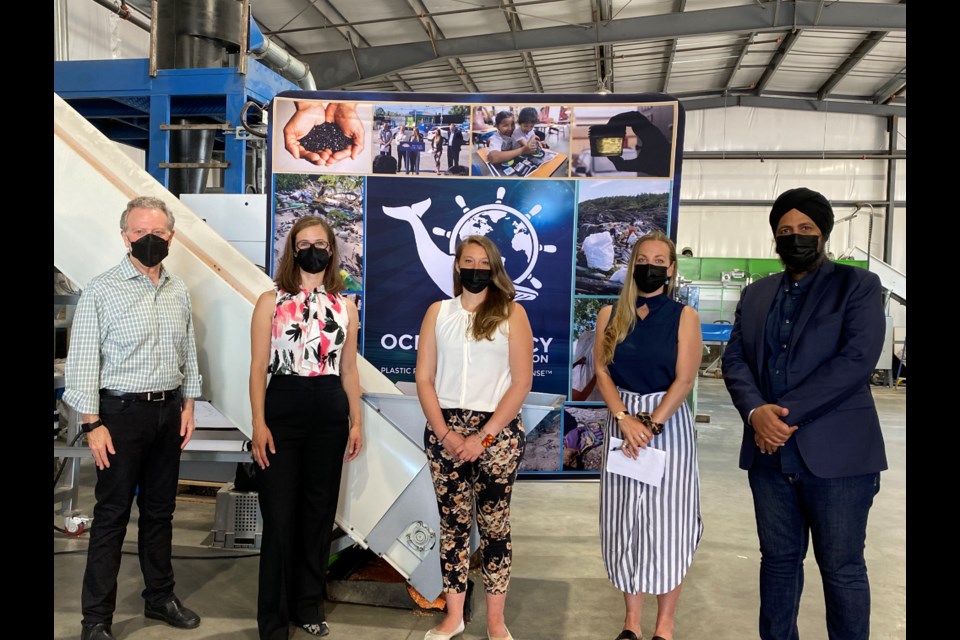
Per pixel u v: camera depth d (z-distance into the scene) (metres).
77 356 2.00
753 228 14.02
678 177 3.27
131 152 7.43
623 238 3.31
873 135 13.60
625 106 3.27
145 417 2.11
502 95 3.29
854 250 11.44
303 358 2.12
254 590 2.66
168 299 2.19
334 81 9.66
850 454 1.73
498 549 2.15
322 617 2.31
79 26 6.55
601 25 9.10
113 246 2.38
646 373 2.12
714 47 11.13
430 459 2.17
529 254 3.33
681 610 2.62
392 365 3.39
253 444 2.13
